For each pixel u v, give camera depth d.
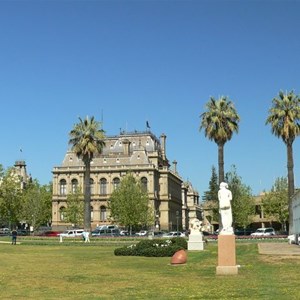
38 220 118.25
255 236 76.31
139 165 137.50
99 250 46.28
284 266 26.17
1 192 102.19
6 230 122.25
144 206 109.75
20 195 105.69
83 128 73.94
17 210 107.12
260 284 18.97
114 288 18.80
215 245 51.03
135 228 115.88
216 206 103.06
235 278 21.31
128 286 19.36
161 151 161.88
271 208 104.75
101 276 23.23
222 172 65.00
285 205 103.19
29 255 39.34
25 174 171.12
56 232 99.94
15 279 22.20
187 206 186.00
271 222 130.38
